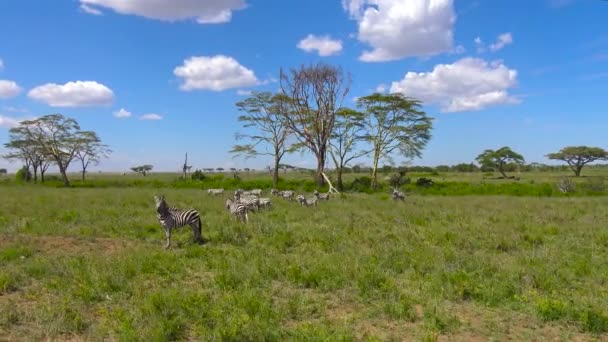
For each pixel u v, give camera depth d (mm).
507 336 5773
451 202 24594
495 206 21844
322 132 40000
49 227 13211
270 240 11516
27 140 53594
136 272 8297
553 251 10242
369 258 9297
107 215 16406
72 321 5988
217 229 13141
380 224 14672
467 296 7238
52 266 8562
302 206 20797
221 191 27953
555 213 18422
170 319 6027
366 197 29234
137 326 5785
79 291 7094
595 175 70000
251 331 5516
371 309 6566
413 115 40750
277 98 41062
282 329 5723
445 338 5703
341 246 10727
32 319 6160
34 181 57500
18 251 9867
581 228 13914
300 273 8109
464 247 11055
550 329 5996
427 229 13367
